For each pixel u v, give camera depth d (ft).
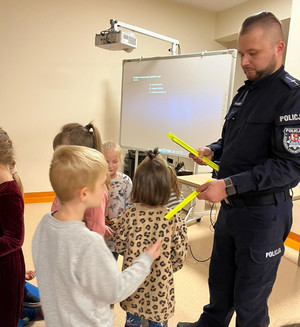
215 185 3.56
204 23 14.85
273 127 3.58
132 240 3.69
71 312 2.61
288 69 9.35
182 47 14.49
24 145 12.00
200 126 10.20
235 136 4.02
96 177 2.76
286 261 8.42
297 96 3.41
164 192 3.71
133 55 13.47
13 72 11.32
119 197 5.35
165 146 11.11
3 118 11.47
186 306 6.00
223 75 9.52
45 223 2.76
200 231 10.29
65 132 4.04
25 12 11.07
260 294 4.01
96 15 12.33
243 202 3.88
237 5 13.70
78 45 12.26
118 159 5.35
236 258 4.11
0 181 3.55
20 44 11.23
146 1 13.16
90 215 3.68
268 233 3.81
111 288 2.64
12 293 3.73
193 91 10.23
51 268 2.63
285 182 3.49
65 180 2.66
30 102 11.83
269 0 12.06
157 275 3.70
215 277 4.60
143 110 11.57
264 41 3.42
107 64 13.04
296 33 9.04
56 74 12.10
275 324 5.60
